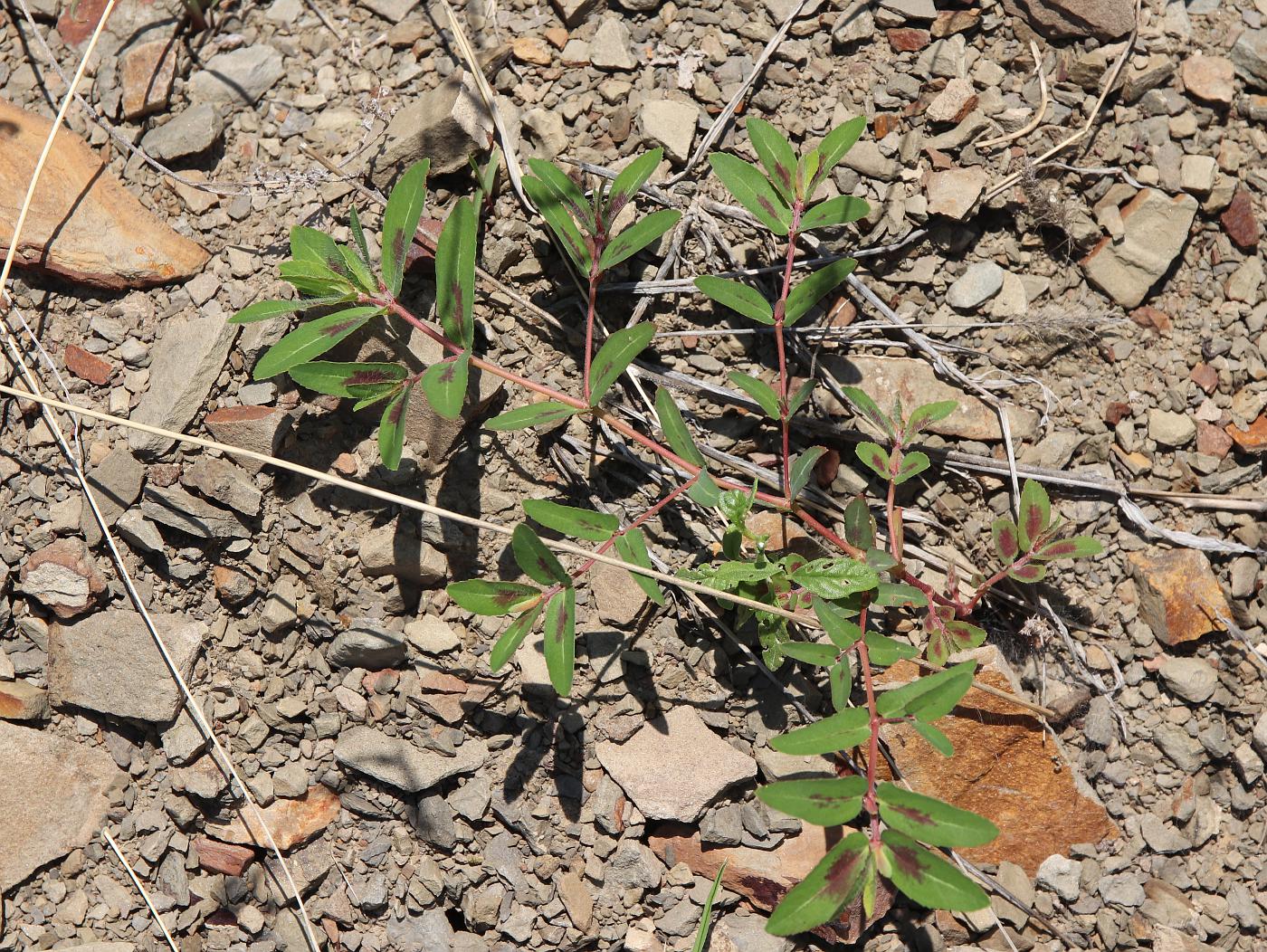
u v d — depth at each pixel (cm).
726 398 58
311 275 55
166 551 58
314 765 58
